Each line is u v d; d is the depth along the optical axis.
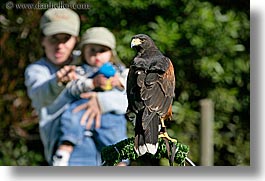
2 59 17.75
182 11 18.16
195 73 18.36
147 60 10.70
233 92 18.48
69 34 15.45
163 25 17.95
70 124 14.70
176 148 10.36
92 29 15.20
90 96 14.62
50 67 15.41
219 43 18.14
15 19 17.88
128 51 17.69
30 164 17.55
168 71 10.68
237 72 18.36
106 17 17.98
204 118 14.52
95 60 14.98
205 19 18.05
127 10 18.11
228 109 18.56
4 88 17.67
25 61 17.81
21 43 17.83
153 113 10.14
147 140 9.94
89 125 14.63
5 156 17.48
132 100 10.21
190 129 18.23
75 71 14.95
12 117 17.62
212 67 18.16
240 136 18.66
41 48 17.73
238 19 18.25
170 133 18.16
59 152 14.79
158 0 18.03
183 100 18.41
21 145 17.59
